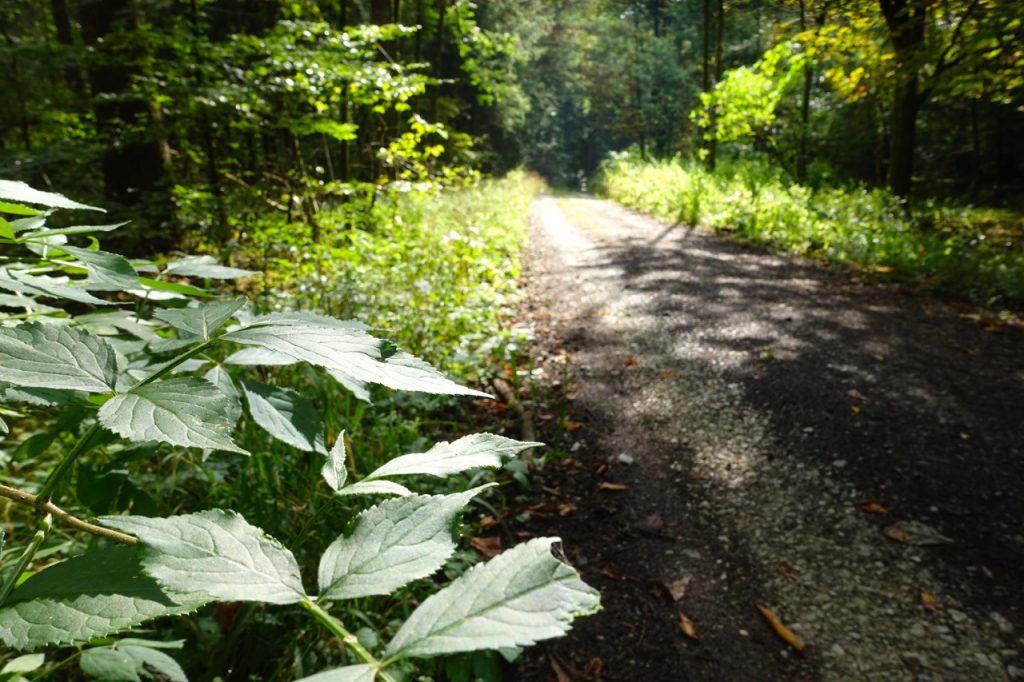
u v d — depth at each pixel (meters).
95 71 7.38
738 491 3.20
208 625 1.73
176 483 2.27
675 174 17.22
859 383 4.26
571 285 7.64
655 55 35.81
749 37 20.14
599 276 7.97
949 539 2.75
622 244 10.47
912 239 8.28
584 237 11.71
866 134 19.23
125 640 0.86
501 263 8.43
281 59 6.45
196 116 6.59
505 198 16.67
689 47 33.78
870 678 2.13
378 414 3.66
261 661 1.74
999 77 9.14
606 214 16.41
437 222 9.32
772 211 10.54
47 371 0.62
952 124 23.61
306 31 6.77
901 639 2.27
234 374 2.05
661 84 36.16
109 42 6.28
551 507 3.15
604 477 3.41
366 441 3.16
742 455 3.50
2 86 6.89
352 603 2.06
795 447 3.53
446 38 20.92
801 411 3.91
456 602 0.47
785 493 3.15
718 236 11.10
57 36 10.12
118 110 7.34
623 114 39.69
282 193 7.75
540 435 3.86
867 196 10.56
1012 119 21.45
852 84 11.30
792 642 2.29
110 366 0.66
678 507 3.11
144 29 6.16
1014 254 7.76
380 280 5.36
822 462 3.37
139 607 0.53
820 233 9.23
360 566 0.54
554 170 51.72
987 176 22.97
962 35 8.52
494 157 28.84
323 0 11.38
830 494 3.11
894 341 5.10
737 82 14.34
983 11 8.10
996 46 8.41
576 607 0.45
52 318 1.26
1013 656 2.18
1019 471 3.21
